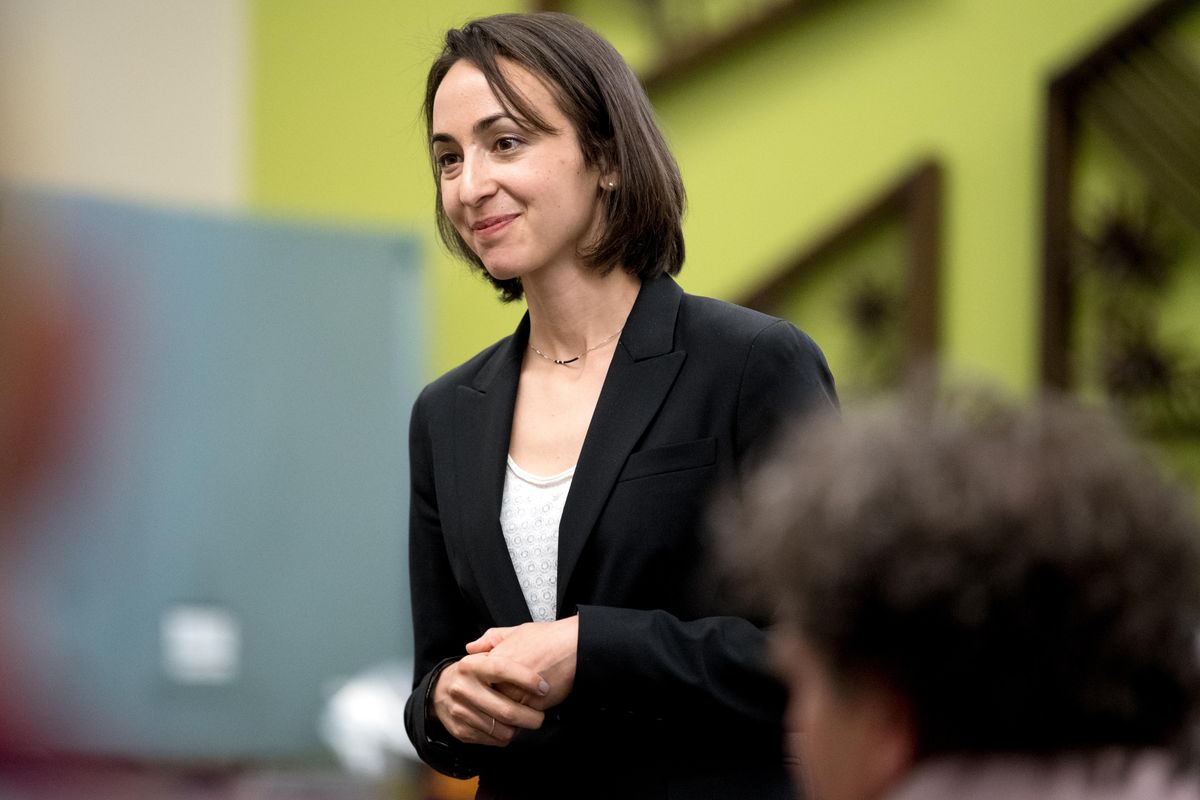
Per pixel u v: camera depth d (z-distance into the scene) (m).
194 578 13.43
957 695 2.63
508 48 5.16
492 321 13.96
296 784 13.31
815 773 2.83
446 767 5.34
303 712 13.55
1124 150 11.14
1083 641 2.58
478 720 4.92
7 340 13.09
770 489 2.86
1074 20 11.48
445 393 5.59
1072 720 2.62
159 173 15.51
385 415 14.02
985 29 11.84
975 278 11.80
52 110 15.12
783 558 2.77
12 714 12.86
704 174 13.12
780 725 4.87
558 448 5.23
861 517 2.67
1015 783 2.60
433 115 5.34
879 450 2.73
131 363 13.41
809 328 12.39
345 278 14.02
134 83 15.45
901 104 12.18
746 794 4.91
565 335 5.38
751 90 12.89
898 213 12.00
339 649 13.73
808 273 12.37
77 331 13.29
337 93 15.00
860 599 2.66
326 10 15.09
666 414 5.10
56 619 13.02
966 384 2.83
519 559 5.19
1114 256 11.12
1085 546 2.56
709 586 4.99
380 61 14.69
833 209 12.43
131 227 13.52
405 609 13.93
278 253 13.89
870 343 12.08
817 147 12.56
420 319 14.12
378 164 14.66
